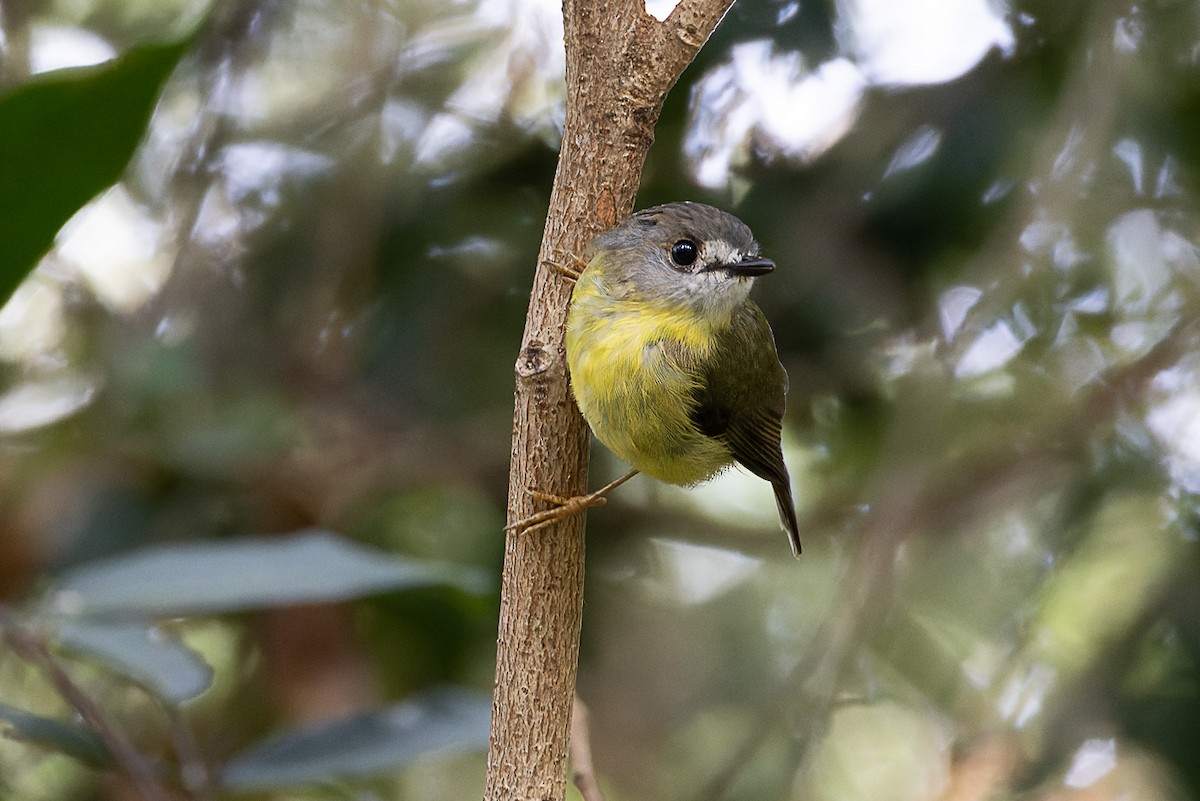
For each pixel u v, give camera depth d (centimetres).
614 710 1074
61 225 373
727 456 795
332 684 876
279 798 755
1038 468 991
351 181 1004
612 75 548
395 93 1024
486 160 998
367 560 543
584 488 575
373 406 995
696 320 738
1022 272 921
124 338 990
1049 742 882
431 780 1056
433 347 995
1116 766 884
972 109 925
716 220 748
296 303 1012
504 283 991
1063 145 876
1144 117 939
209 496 955
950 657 1038
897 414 943
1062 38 924
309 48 1062
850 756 1070
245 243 1041
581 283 687
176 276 1011
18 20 1012
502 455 991
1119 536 969
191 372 976
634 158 558
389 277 1003
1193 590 906
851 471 1042
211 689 993
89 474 927
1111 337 1021
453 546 983
